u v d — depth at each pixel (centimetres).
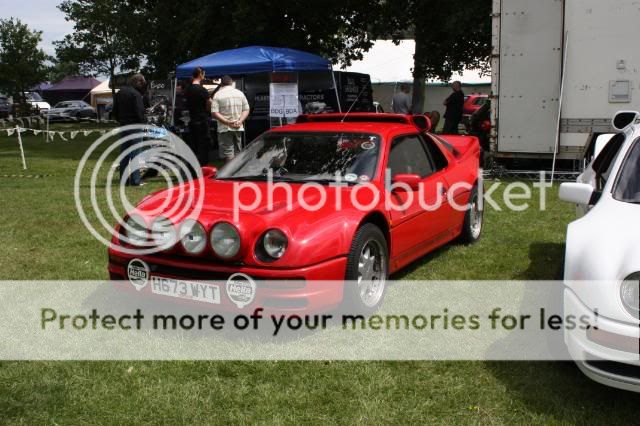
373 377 361
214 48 1912
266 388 349
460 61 2000
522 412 324
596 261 332
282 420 315
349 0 1906
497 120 1083
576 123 1033
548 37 1030
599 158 528
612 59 998
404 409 327
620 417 318
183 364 379
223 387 350
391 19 1925
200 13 1848
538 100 1052
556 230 720
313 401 335
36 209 848
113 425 312
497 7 1055
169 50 2100
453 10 1684
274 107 1296
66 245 660
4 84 3575
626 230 352
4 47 3522
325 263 404
